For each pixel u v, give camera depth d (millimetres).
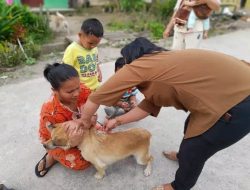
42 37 5914
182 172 2100
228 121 1749
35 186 2512
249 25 8062
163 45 6020
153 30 6742
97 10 8617
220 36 6887
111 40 6172
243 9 9859
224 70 1753
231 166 2822
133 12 8094
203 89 1731
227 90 1737
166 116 3582
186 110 1933
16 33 5270
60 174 2643
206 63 1747
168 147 3033
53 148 2254
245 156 2969
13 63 4750
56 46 5648
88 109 1942
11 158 2801
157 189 2373
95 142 2348
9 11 5453
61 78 2094
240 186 2596
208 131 1821
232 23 8078
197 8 3873
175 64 1738
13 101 3717
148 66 1753
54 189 2490
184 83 1728
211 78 1729
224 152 3006
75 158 2479
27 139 3059
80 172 2674
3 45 4918
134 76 1771
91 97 1907
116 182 2584
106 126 2299
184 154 1998
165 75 1737
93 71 3037
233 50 6012
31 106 3631
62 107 2344
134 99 3193
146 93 1851
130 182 2592
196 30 4016
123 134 2461
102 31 2766
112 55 5387
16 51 4805
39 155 2854
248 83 1794
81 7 8680
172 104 1894
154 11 7938
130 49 1854
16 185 2512
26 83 4191
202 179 2648
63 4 8445
